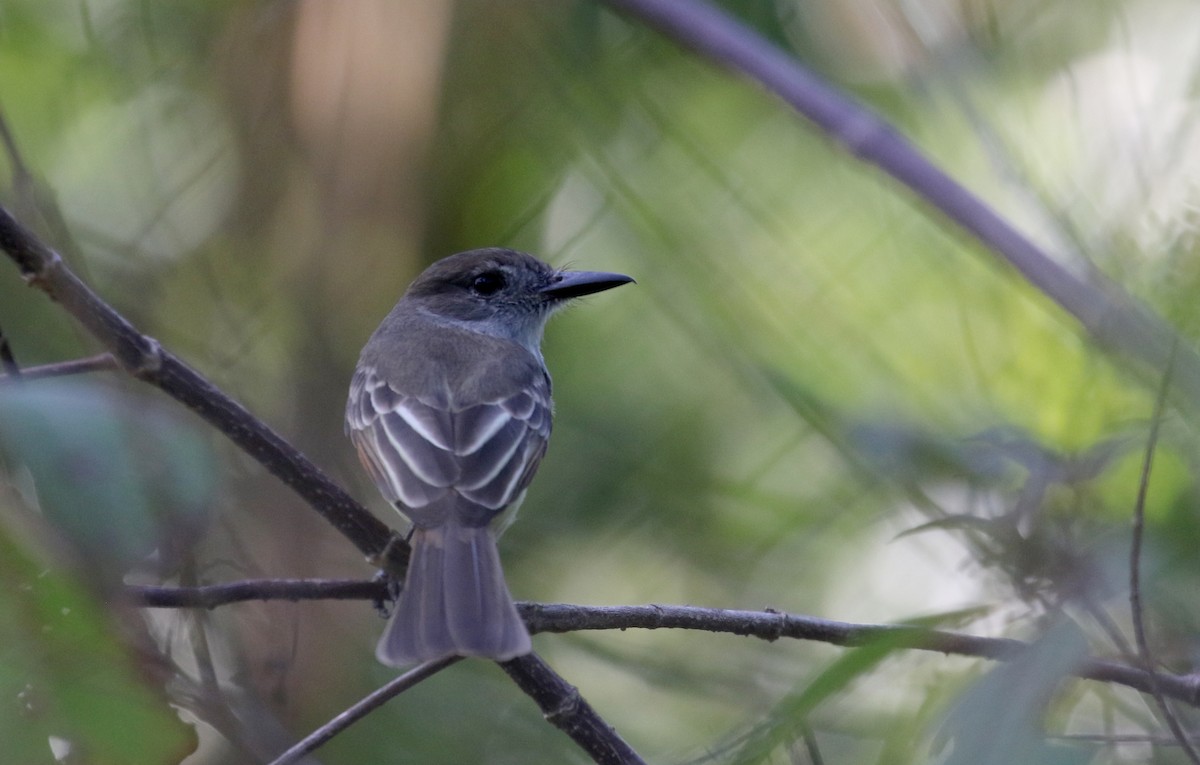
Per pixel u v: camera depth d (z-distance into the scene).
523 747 9.86
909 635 6.40
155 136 11.08
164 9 11.11
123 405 5.41
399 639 7.09
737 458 11.21
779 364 9.99
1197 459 7.25
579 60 10.91
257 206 10.49
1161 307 6.93
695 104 11.34
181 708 7.72
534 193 11.18
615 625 7.54
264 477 9.47
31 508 5.24
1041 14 10.03
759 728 6.66
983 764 5.22
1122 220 7.83
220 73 10.58
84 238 10.88
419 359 9.22
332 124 9.69
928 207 9.35
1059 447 7.48
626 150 11.14
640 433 11.34
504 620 7.22
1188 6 9.74
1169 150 7.98
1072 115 8.84
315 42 9.57
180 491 5.36
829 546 10.70
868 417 9.14
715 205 10.97
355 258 10.39
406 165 9.89
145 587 6.61
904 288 10.20
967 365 9.45
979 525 7.14
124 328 6.61
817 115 9.38
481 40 10.48
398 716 9.77
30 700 5.04
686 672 10.14
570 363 11.52
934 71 9.84
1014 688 5.36
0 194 10.12
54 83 11.44
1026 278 8.42
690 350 11.33
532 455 8.76
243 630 9.11
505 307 10.67
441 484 8.11
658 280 10.83
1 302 10.20
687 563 11.09
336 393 10.68
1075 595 6.90
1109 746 6.91
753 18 11.29
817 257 10.49
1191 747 6.40
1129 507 7.57
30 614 5.02
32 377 6.31
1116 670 6.88
